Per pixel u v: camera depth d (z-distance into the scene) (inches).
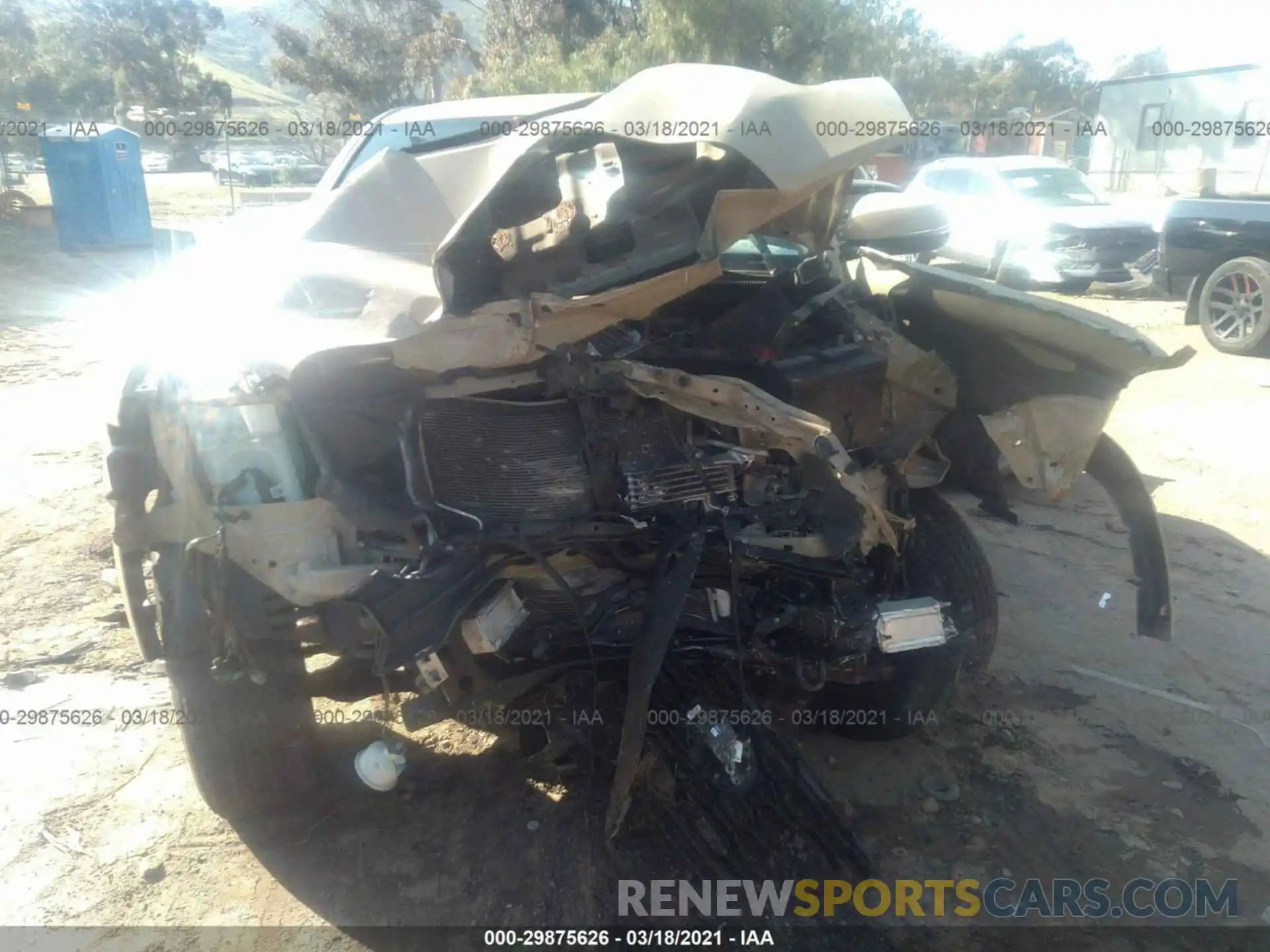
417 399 101.0
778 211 101.6
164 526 105.1
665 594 100.8
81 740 132.6
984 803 123.1
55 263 614.5
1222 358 355.6
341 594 98.4
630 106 102.8
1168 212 380.5
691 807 110.1
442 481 102.2
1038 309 118.6
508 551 100.3
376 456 99.8
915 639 111.3
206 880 109.6
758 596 115.0
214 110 1571.1
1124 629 163.9
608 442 107.3
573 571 106.9
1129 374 115.0
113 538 106.6
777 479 113.4
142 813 119.4
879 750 134.0
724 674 112.5
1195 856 114.1
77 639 157.9
